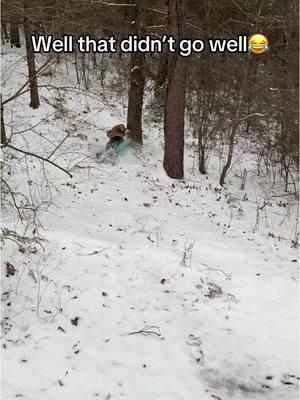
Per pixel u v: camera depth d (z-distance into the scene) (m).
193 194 10.74
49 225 7.11
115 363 4.63
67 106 15.95
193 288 6.02
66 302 5.46
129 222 8.00
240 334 5.28
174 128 11.47
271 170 14.61
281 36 13.03
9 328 4.89
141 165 12.12
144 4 12.59
